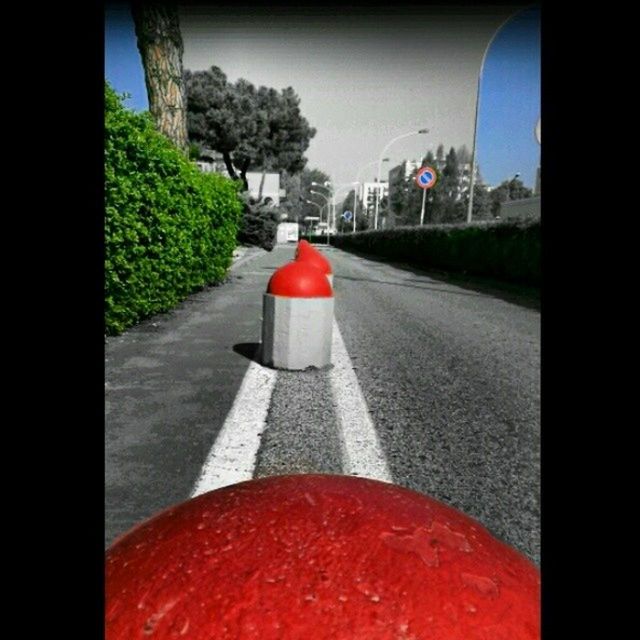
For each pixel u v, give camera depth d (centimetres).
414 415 410
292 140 4416
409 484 293
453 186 9256
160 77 1252
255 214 2722
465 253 2075
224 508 80
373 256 3741
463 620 65
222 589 65
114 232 582
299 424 378
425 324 866
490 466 321
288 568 67
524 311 1079
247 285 1341
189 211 895
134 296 676
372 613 63
